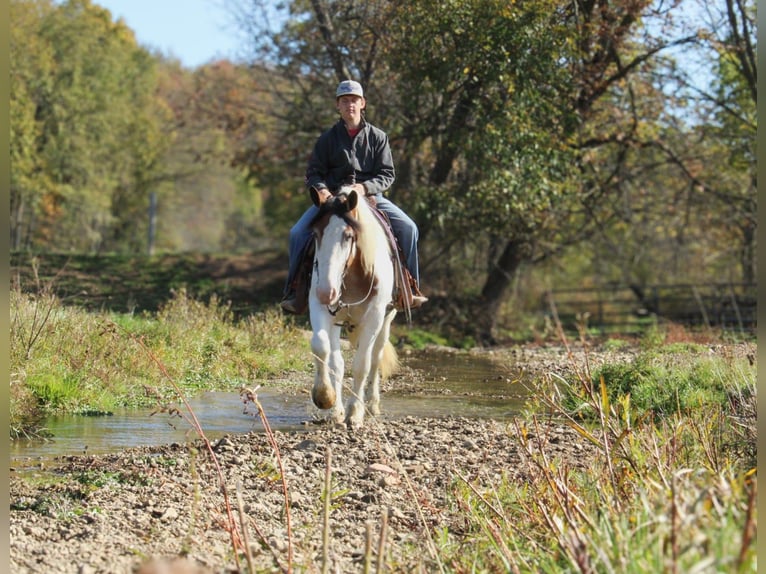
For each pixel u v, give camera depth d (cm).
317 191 739
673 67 2139
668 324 2069
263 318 1532
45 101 3569
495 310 2311
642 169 2406
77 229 4025
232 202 5400
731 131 2236
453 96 1933
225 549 474
